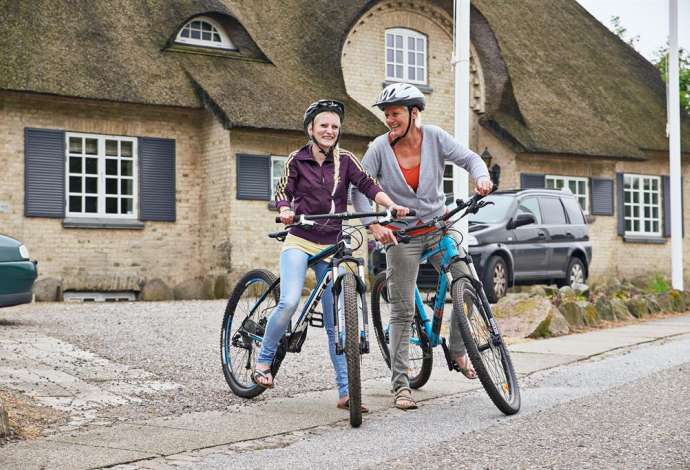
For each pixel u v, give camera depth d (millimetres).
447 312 13406
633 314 13898
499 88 23688
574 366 8586
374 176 6684
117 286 18062
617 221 25703
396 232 6461
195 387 7457
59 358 8680
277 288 6758
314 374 8133
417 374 7180
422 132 6609
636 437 5352
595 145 24359
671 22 17891
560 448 5105
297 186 6359
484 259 15453
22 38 17812
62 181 18125
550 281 17656
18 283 11078
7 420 5578
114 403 6758
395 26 23078
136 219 19016
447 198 17000
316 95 20391
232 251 18906
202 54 19906
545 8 28734
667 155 27125
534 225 16844
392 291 6625
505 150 23531
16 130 17719
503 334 10969
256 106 19000
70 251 18172
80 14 18922
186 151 19609
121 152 18922
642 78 29062
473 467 4703
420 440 5406
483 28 23516
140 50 19031
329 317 6441
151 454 5094
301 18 22375
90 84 17797
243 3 22031
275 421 6055
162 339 10219
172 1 20188
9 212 17625
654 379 7602
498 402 6055
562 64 26797
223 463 4898
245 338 6930
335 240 6379
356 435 5598
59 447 5262
